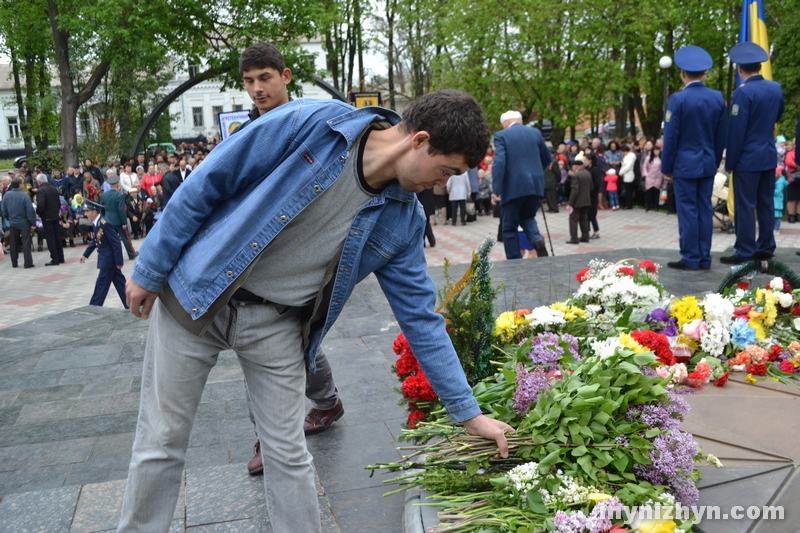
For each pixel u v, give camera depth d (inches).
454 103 73.7
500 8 925.2
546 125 1139.9
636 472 91.0
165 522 84.1
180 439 83.4
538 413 93.6
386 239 83.9
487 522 85.0
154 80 1330.0
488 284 120.0
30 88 1400.1
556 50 946.1
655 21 887.1
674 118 262.8
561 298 235.8
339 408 140.1
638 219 674.2
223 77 933.2
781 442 101.4
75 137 951.0
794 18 877.8
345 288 83.3
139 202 714.2
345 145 77.5
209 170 75.3
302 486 85.9
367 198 80.0
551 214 752.3
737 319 139.8
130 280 77.9
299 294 82.4
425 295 89.0
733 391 122.0
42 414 161.8
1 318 395.5
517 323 125.8
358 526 105.1
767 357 133.7
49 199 581.3
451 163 75.1
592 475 86.8
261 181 78.0
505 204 332.5
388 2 1263.5
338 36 1304.1
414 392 110.6
